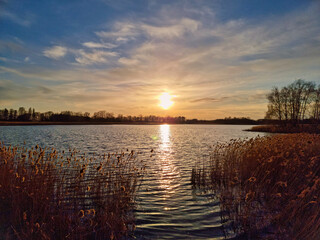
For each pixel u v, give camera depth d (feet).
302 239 15.35
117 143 93.35
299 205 18.17
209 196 26.27
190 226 18.66
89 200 22.56
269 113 195.72
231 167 33.47
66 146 78.28
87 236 16.08
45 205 18.37
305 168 24.71
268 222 18.71
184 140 112.88
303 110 177.27
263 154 30.60
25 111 463.42
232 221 19.44
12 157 25.76
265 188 25.34
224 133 183.11
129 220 19.30
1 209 19.11
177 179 34.24
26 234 14.70
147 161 50.01
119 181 25.52
